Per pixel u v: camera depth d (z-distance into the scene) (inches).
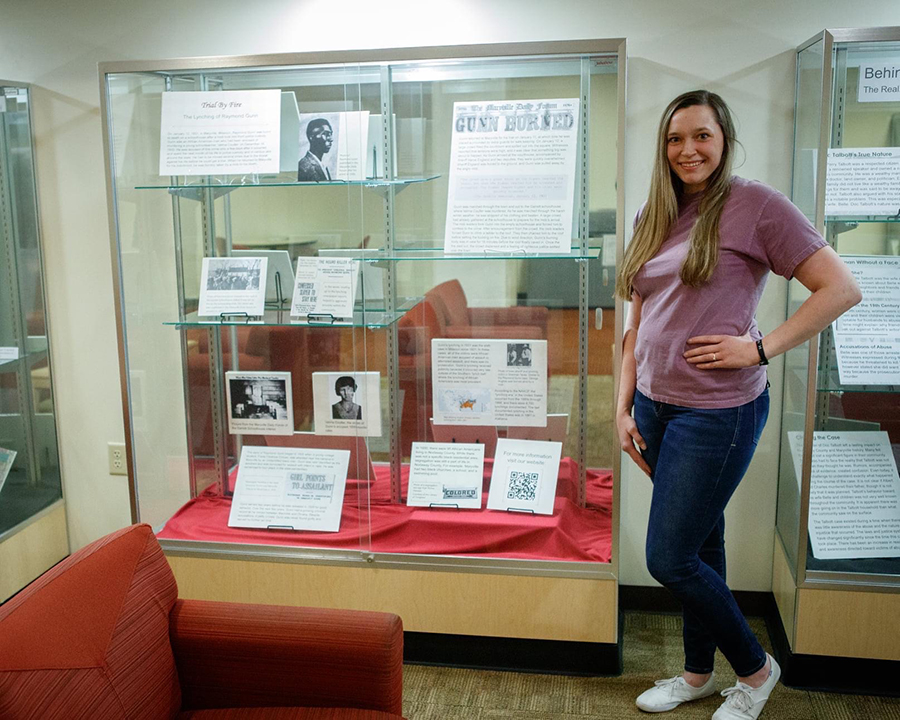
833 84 94.1
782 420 110.3
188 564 108.6
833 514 100.7
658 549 86.9
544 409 101.9
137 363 108.6
